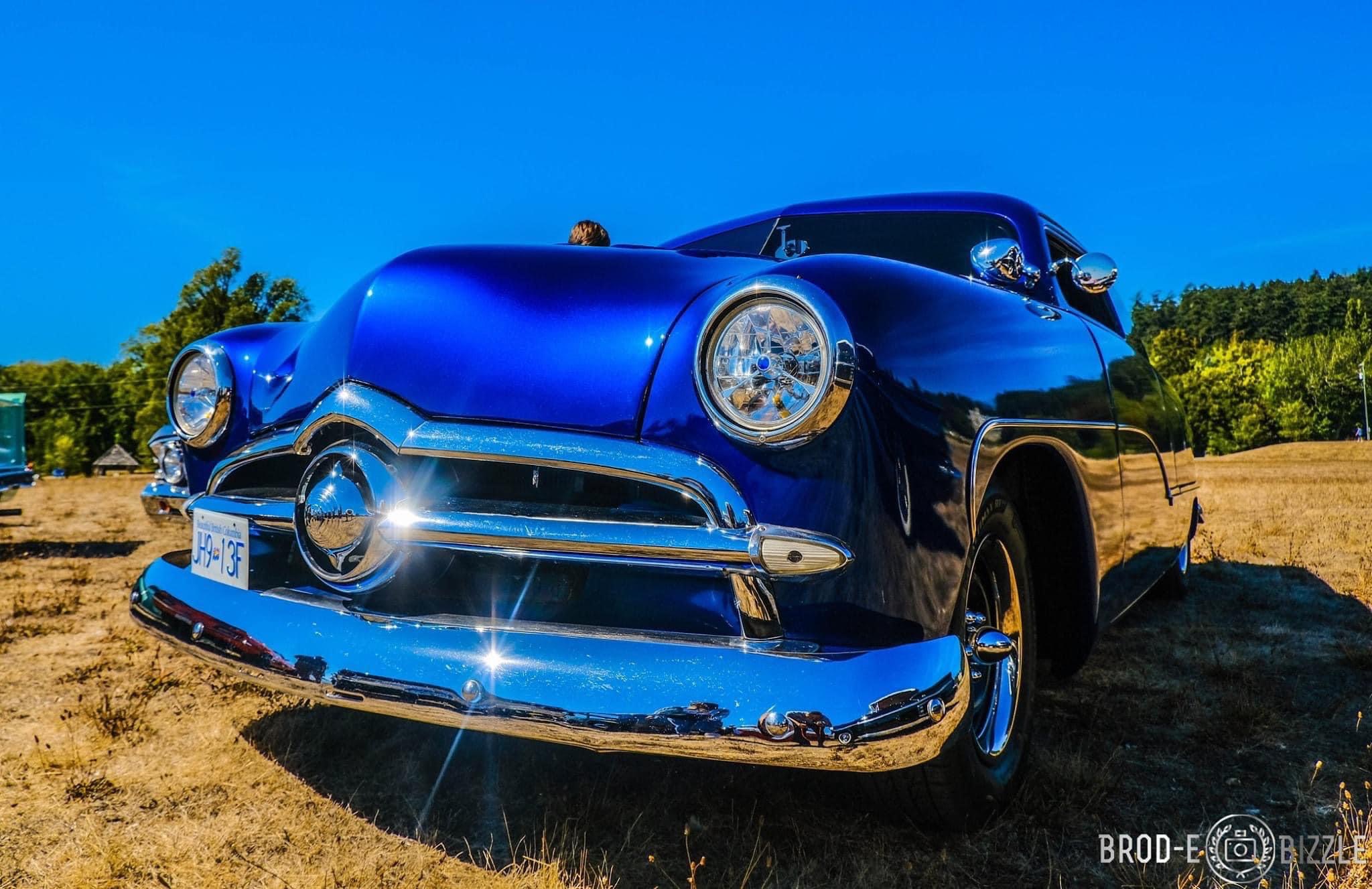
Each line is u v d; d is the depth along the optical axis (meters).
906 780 1.79
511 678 1.55
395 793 2.16
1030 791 2.12
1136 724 2.61
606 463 1.64
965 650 1.69
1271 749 2.43
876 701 1.45
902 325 1.68
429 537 1.73
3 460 7.51
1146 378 3.11
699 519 1.60
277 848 1.91
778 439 1.54
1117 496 2.55
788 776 2.18
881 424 1.57
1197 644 3.47
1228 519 7.48
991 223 2.93
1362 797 2.13
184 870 1.81
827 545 1.53
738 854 1.85
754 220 3.31
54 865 1.84
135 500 13.53
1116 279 2.66
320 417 1.90
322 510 1.82
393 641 1.67
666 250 2.12
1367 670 3.10
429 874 1.79
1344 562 5.20
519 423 1.73
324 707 2.74
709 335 1.60
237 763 2.34
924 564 1.60
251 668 1.82
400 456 1.80
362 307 1.95
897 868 1.80
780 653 1.50
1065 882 1.77
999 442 1.81
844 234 3.07
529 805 2.08
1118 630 3.70
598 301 1.80
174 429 2.53
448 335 1.84
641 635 1.58
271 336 2.47
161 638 2.05
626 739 1.48
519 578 1.80
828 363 1.51
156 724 2.62
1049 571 2.38
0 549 6.67
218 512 2.09
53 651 3.47
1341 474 16.50
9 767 2.33
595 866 1.81
